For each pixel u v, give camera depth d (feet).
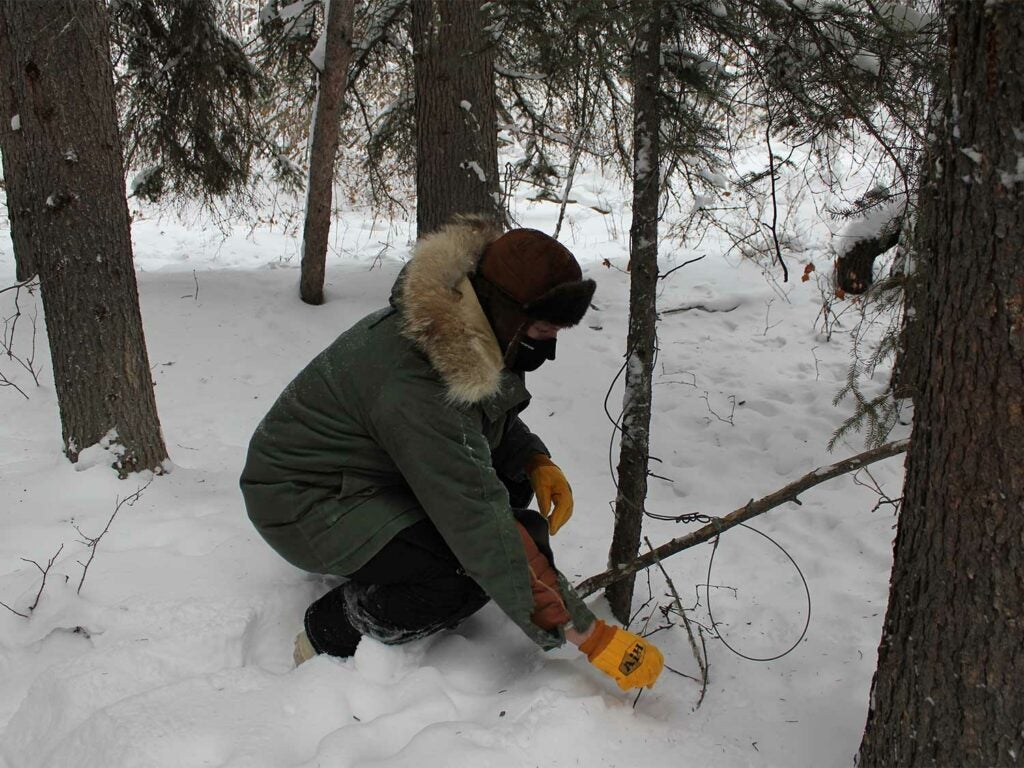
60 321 10.91
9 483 10.86
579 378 18.02
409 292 6.72
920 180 8.34
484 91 20.04
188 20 22.00
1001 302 4.76
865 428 14.37
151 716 6.45
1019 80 4.50
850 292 18.16
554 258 6.61
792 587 9.50
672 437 15.12
